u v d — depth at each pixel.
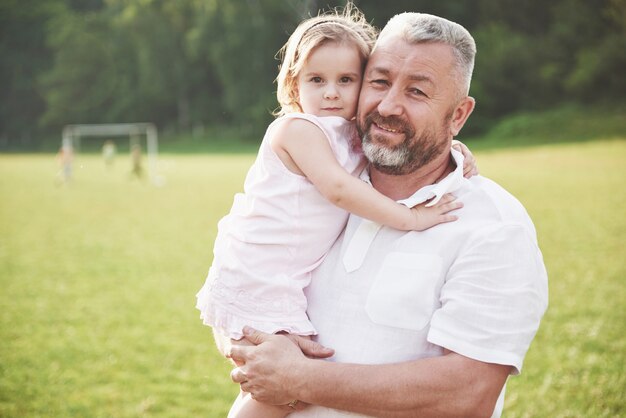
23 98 66.19
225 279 2.16
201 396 5.17
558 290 7.64
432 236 1.96
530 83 42.91
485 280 1.84
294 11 49.06
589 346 5.87
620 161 24.05
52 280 8.88
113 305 7.62
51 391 5.28
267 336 2.01
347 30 2.18
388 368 1.83
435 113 1.98
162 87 58.75
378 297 1.95
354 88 2.19
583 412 4.61
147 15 58.62
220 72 52.72
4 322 7.05
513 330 1.81
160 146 54.53
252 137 53.09
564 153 28.23
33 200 18.50
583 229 11.36
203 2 55.19
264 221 2.10
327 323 2.06
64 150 24.66
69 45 62.84
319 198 2.08
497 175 20.95
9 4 66.00
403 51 1.98
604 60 39.91
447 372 1.80
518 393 4.98
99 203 17.50
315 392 1.87
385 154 2.02
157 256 10.25
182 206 16.34
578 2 42.97
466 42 2.02
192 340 6.43
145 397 5.15
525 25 47.53
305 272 2.12
